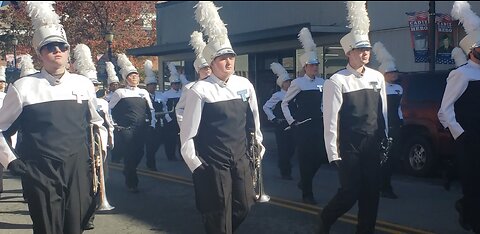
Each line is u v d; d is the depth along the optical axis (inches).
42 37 165.6
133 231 255.1
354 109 199.6
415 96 397.1
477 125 205.6
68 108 167.5
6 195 341.1
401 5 549.0
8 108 164.9
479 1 454.9
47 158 164.6
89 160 174.7
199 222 270.8
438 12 513.7
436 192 335.6
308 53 296.7
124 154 345.7
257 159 194.4
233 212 187.8
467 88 204.1
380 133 203.6
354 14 203.6
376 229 249.1
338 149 199.6
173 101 474.6
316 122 293.3
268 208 293.0
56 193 166.2
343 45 207.3
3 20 266.5
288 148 378.6
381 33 570.3
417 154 394.6
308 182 301.3
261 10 729.0
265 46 714.8
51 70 167.0
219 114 182.9
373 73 206.2
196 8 188.2
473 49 205.5
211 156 182.9
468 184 209.5
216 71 185.2
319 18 643.5
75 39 299.4
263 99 709.3
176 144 492.7
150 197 331.6
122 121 341.7
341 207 201.6
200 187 184.1
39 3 166.4
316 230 235.0
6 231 258.5
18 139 208.5
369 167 201.5
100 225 266.5
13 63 277.4
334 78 200.4
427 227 251.9
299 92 292.8
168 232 253.3
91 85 177.6
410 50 545.0
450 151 364.5
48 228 165.8
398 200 312.2
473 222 212.4
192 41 274.4
